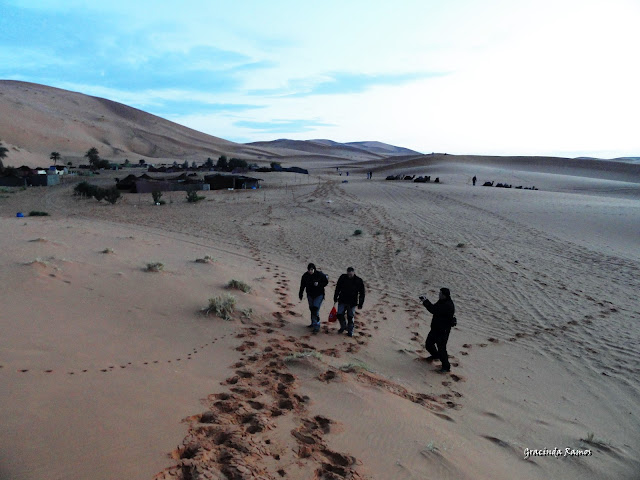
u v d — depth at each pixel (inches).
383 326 427.8
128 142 7165.4
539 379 332.8
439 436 212.4
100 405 182.9
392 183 2532.0
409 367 331.0
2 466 132.7
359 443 189.0
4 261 419.2
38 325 280.1
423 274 648.4
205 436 171.5
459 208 1422.2
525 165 4955.7
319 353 307.9
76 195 1919.3
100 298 360.8
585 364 362.6
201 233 946.1
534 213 1274.6
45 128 6048.2
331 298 519.5
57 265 423.8
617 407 295.9
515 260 738.2
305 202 1679.4
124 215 1295.5
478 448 214.5
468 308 501.7
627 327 449.1
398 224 1116.5
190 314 359.9
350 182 2714.1
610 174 4382.4
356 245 857.5
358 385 259.9
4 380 193.0
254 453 162.9
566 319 469.7
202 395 213.9
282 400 223.0
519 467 205.8
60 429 158.9
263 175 3297.2
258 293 466.3
